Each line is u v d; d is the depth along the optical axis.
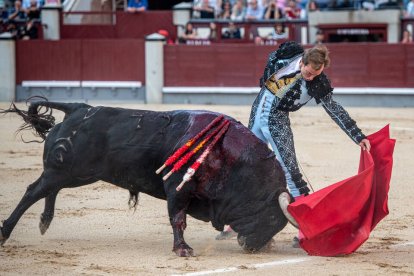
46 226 13.32
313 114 35.59
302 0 44.06
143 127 12.55
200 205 12.44
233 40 42.47
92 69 42.41
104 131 12.62
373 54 39.66
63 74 42.62
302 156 23.64
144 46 41.81
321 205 11.79
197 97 41.53
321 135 28.38
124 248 12.84
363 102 40.03
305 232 11.91
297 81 12.63
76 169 12.66
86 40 42.34
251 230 12.09
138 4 46.19
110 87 42.25
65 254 12.35
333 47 40.00
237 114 35.34
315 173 20.80
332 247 12.39
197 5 45.75
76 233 13.99
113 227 14.51
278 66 12.77
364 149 12.58
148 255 12.32
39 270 11.34
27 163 22.17
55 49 42.59
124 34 45.25
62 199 16.97
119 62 42.16
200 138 12.18
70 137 12.67
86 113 12.85
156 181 12.54
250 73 40.84
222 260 12.00
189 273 11.17
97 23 45.62
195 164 11.97
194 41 42.41
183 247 12.20
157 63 41.66
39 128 13.53
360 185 11.85
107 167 12.65
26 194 12.86
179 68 41.62
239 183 12.05
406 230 14.27
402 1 43.84
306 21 42.19
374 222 12.58
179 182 12.15
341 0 42.38
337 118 12.77
